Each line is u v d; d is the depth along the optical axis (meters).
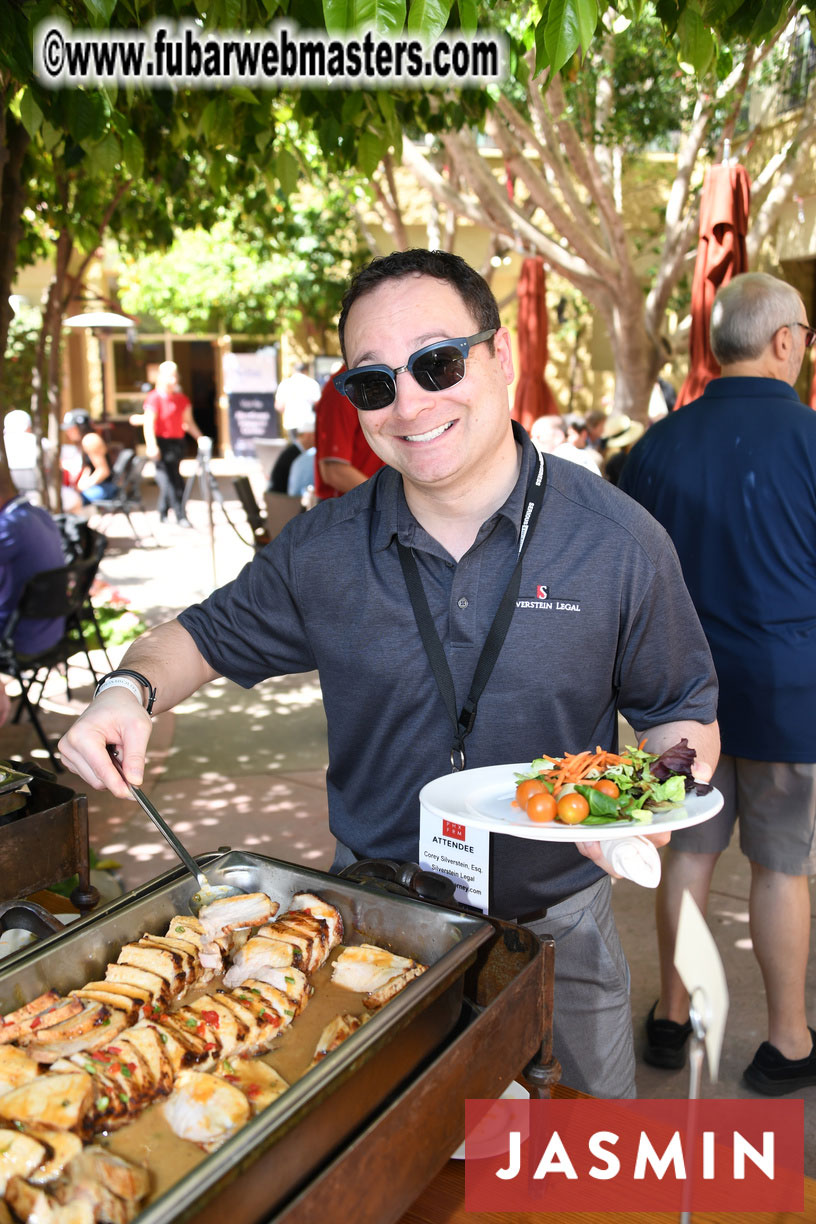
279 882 1.54
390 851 1.86
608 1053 1.92
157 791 5.05
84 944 1.35
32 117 2.69
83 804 1.87
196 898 1.50
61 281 8.42
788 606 2.63
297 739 5.88
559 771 1.57
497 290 17.92
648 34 8.71
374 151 3.65
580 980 1.89
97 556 6.16
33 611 5.27
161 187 6.98
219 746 5.76
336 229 15.98
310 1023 1.28
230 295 16.91
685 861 2.92
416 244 16.62
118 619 8.22
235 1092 1.10
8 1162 0.97
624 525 1.70
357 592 1.75
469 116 5.12
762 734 2.69
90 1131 1.07
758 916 2.82
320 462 4.95
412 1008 1.13
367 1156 1.01
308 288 16.55
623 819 1.50
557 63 1.68
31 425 10.56
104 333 18.72
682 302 13.99
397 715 1.77
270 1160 0.94
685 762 1.58
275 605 1.87
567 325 18.06
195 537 12.70
